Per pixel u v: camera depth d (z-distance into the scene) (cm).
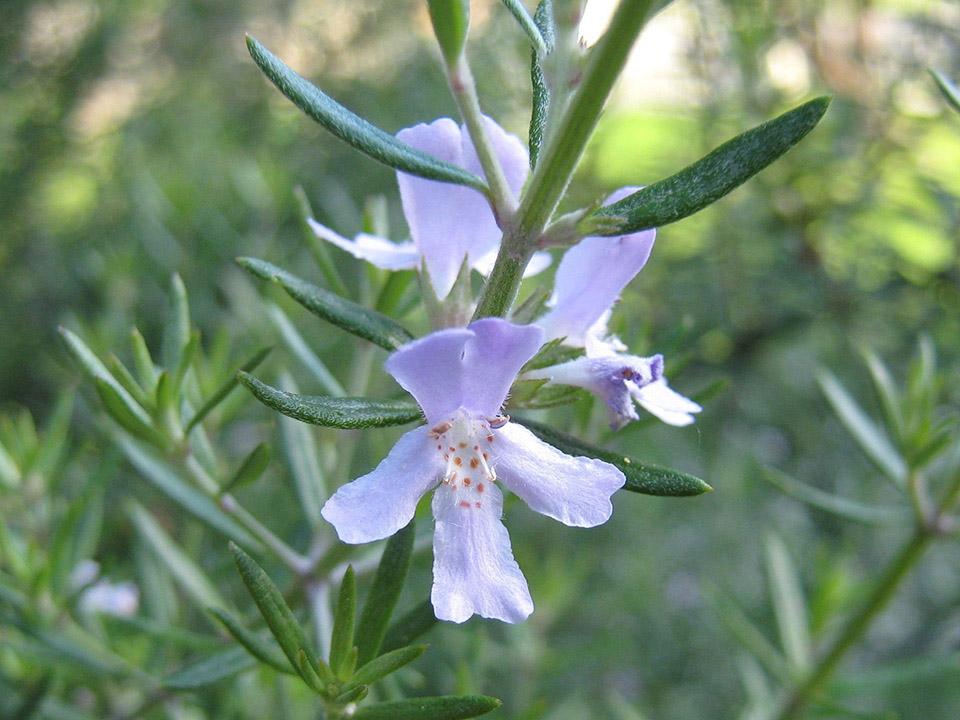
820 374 11
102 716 10
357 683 6
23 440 11
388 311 8
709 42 15
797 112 5
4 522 9
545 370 6
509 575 6
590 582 16
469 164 7
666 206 5
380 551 8
